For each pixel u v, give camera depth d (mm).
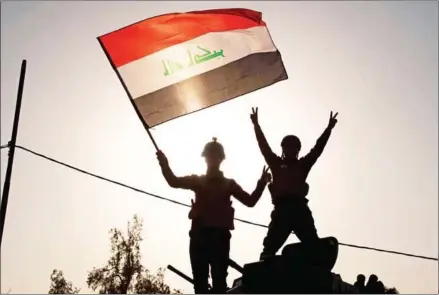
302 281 10523
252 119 11555
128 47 13953
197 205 10508
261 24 14336
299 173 11180
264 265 10734
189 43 14062
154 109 13664
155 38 14023
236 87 13930
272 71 14109
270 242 11023
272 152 11406
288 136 11484
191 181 10625
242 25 14281
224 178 10688
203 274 10320
